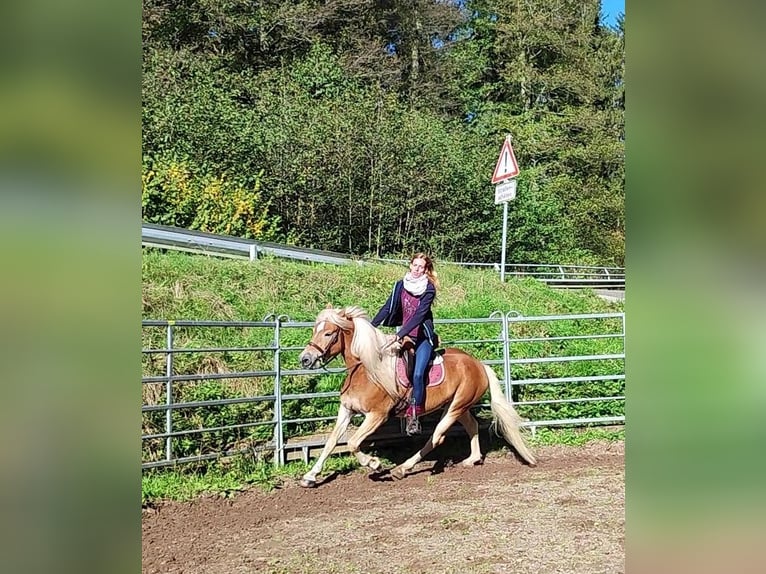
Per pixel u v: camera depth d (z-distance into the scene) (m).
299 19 22.81
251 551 4.17
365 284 10.55
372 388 5.63
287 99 18.59
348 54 25.03
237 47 22.45
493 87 30.72
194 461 5.87
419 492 5.51
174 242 10.01
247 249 11.03
